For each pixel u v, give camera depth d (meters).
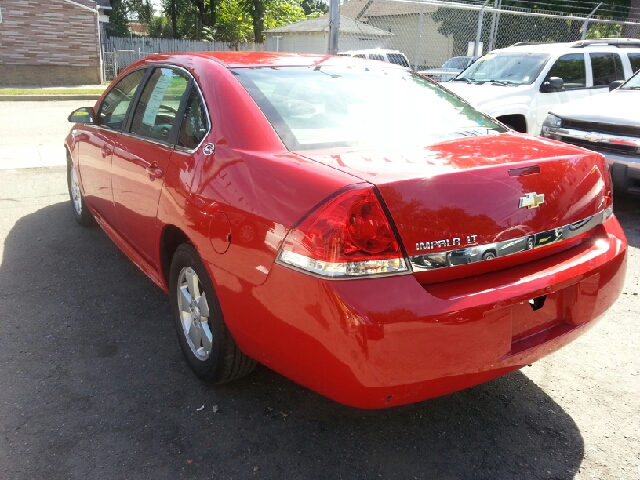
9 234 5.30
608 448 2.64
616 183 6.06
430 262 2.18
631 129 5.96
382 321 2.04
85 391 2.98
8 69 20.89
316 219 2.13
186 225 2.82
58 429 2.69
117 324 3.70
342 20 30.84
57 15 21.11
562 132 6.59
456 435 2.73
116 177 3.87
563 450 2.63
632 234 5.77
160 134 3.38
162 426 2.73
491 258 2.32
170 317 3.80
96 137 4.36
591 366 3.34
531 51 9.37
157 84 3.66
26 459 2.49
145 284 4.30
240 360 2.83
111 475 2.41
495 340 2.26
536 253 2.49
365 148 2.67
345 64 3.58
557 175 2.55
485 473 2.48
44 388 3.00
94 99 17.89
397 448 2.63
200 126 2.99
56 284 4.27
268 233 2.30
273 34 34.19
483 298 2.21
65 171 7.68
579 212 2.66
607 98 6.83
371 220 2.08
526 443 2.68
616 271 2.73
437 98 3.45
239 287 2.46
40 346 3.40
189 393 2.99
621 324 3.85
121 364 3.25
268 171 2.43
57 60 21.53
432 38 25.41
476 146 2.75
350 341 2.05
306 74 3.27
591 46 9.66
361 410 2.90
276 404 2.93
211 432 2.70
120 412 2.82
